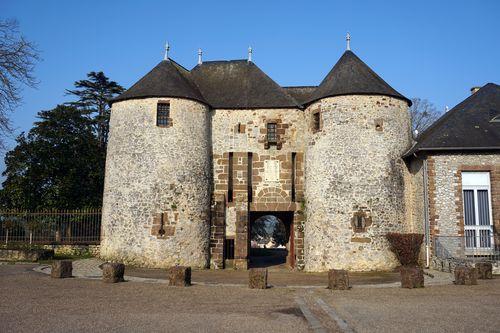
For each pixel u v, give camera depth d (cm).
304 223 1991
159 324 748
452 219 1683
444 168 1714
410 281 1191
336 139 1850
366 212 1780
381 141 1842
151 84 1967
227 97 2155
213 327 731
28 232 2211
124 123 1934
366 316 819
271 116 2095
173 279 1215
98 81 3919
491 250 1669
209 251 1975
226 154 2069
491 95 1947
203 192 1955
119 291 1096
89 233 2180
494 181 1694
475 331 707
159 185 1862
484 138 1723
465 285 1231
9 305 897
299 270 1950
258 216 2239
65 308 873
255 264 2333
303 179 2045
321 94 1933
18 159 2822
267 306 920
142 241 1830
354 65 1983
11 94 1972
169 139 1903
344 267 1756
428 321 776
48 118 3016
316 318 802
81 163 2941
